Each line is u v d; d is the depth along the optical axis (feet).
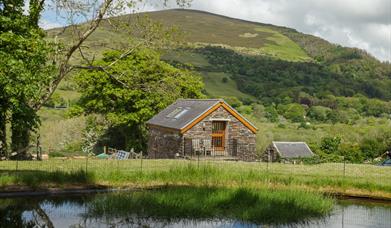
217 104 122.72
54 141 156.35
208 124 122.62
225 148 125.08
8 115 68.64
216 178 72.69
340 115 297.53
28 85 58.75
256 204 55.62
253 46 584.40
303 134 181.37
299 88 375.25
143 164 87.92
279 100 339.77
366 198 66.28
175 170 75.41
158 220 50.80
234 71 417.28
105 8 86.12
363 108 337.72
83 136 160.66
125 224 48.85
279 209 53.42
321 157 135.74
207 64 431.02
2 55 57.26
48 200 59.77
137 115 153.28
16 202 58.18
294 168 86.53
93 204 56.39
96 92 154.71
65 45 85.66
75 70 98.32
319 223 50.98
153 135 139.23
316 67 461.37
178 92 105.81
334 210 57.62
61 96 220.43
